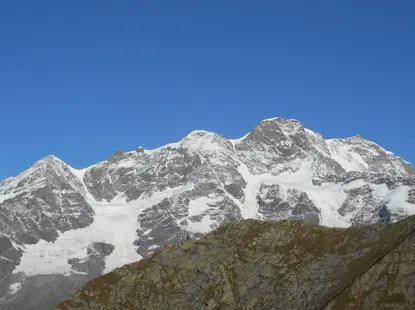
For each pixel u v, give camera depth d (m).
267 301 120.62
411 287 107.81
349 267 119.88
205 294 126.06
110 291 132.75
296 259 127.12
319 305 113.88
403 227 123.94
